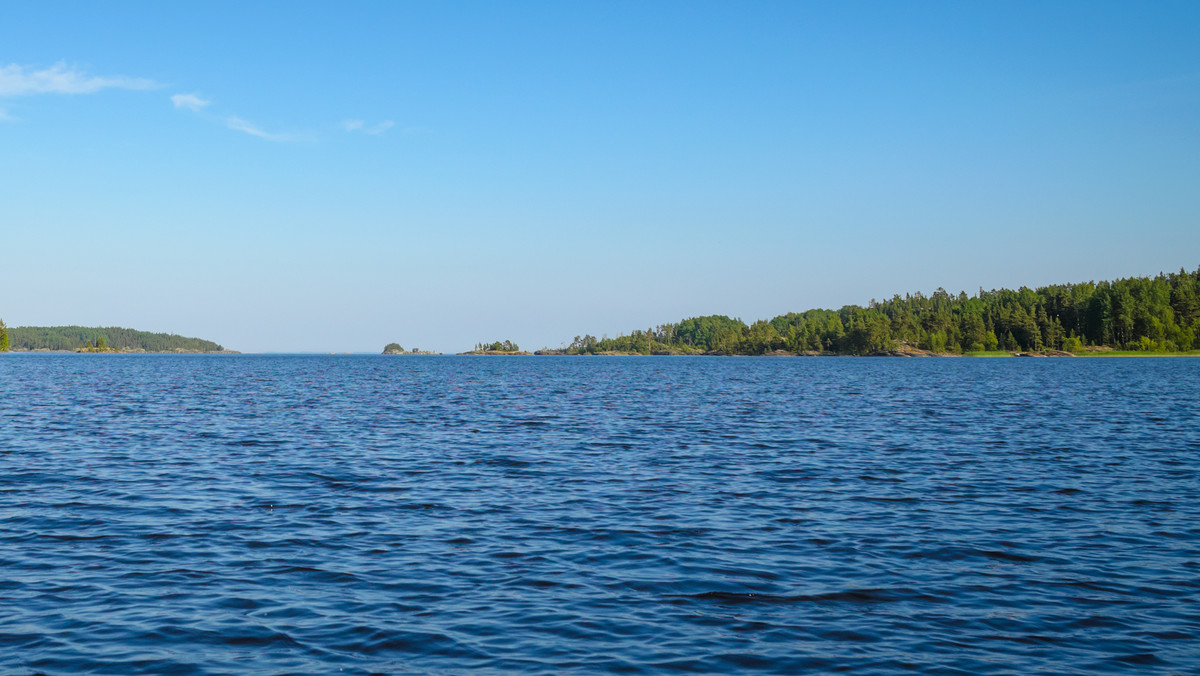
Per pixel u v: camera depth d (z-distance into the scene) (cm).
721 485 2353
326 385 8462
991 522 1869
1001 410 5072
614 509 2012
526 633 1163
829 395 6788
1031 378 10356
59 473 2486
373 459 2855
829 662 1067
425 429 3884
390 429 3875
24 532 1725
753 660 1072
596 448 3188
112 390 7025
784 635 1162
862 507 2039
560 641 1134
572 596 1330
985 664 1063
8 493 2152
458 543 1672
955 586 1389
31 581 1381
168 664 1046
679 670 1039
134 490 2212
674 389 7919
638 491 2258
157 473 2500
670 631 1174
